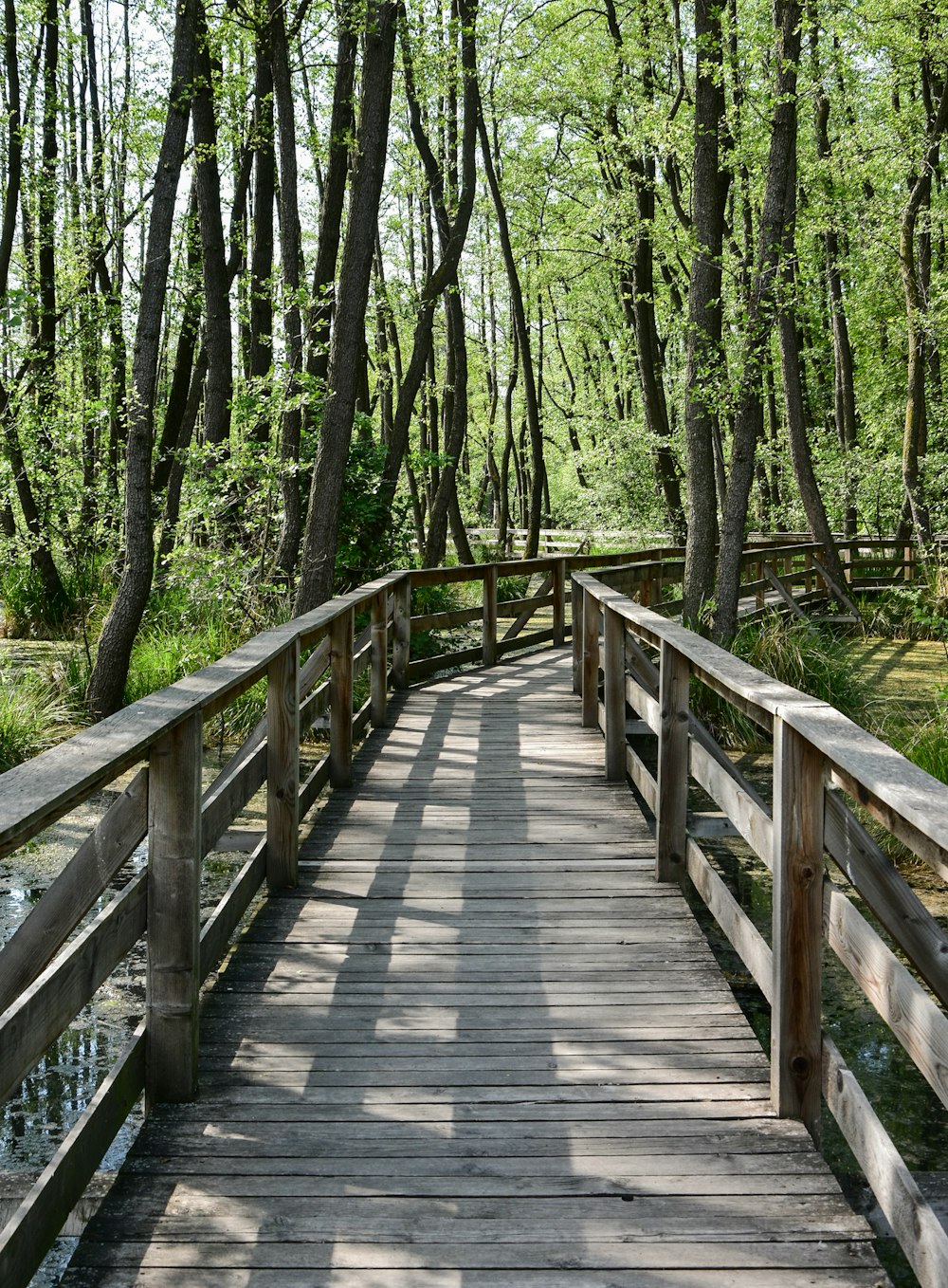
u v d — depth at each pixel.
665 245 18.70
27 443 11.82
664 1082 3.22
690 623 10.91
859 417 25.28
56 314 13.58
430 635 14.37
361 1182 2.71
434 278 14.30
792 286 10.52
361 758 7.70
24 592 13.52
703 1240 2.49
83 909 2.39
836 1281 2.35
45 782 2.08
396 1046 3.46
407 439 13.99
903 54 15.66
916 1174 2.64
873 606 17.09
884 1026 4.29
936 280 17.86
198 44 12.45
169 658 9.87
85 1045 4.11
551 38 19.08
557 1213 2.59
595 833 5.89
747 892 5.75
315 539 10.31
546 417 35.66
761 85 14.63
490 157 20.52
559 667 12.09
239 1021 3.63
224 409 13.23
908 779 2.10
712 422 11.34
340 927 4.51
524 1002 3.79
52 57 14.66
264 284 11.87
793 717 2.73
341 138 12.60
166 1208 2.61
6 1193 3.10
